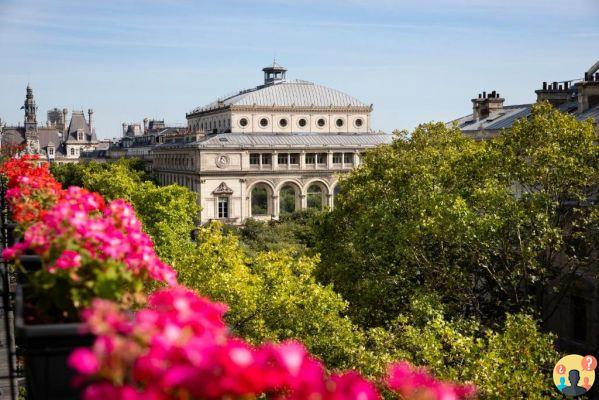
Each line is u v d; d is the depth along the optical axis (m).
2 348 15.30
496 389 26.95
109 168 160.62
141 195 79.19
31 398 11.52
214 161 130.62
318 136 143.75
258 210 139.88
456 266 42.47
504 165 41.81
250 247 98.69
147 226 77.00
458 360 31.59
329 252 54.56
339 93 155.12
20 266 9.80
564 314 45.78
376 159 55.75
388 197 49.22
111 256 9.23
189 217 82.81
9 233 16.47
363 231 47.91
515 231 40.25
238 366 6.17
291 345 6.95
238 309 35.34
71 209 10.16
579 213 42.22
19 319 8.51
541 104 43.69
